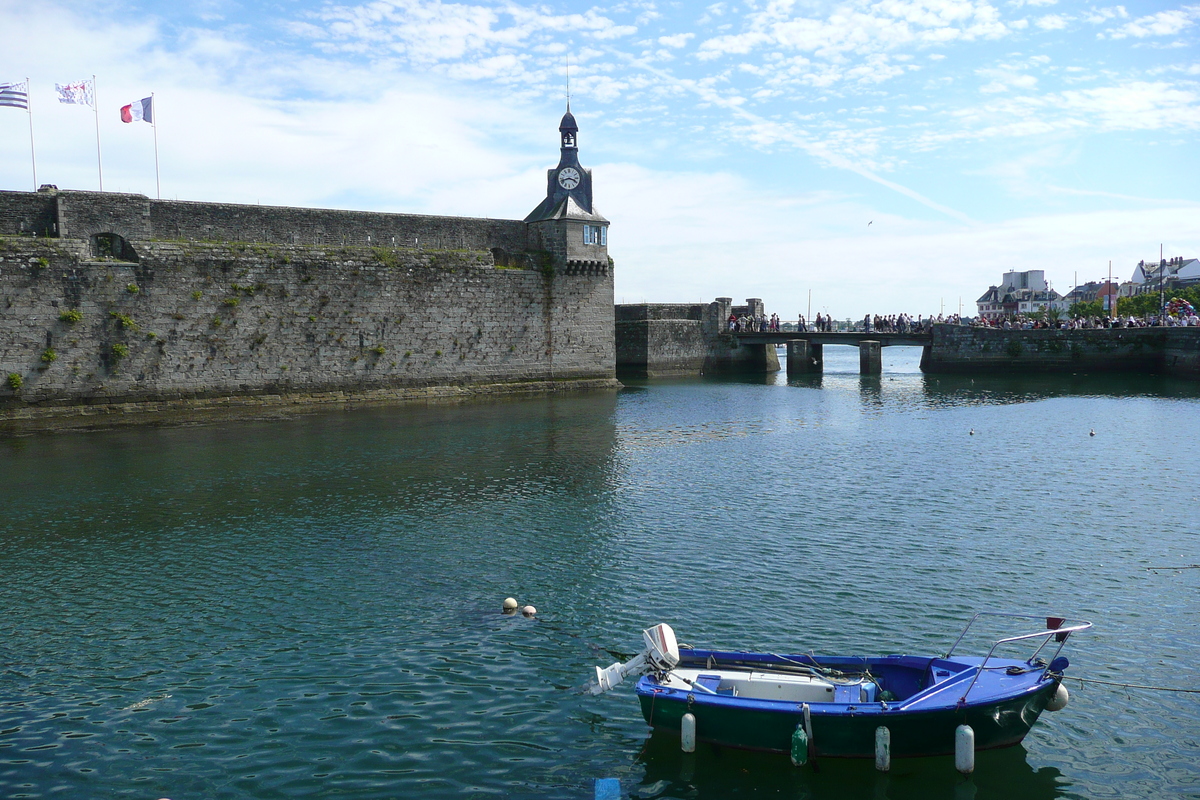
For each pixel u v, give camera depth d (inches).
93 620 730.8
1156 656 650.8
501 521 1042.1
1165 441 1568.7
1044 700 534.0
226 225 2085.4
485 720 568.4
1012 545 919.0
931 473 1315.2
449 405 2284.7
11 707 582.9
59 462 1418.6
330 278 2197.3
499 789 496.4
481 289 2480.3
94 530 1005.2
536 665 646.5
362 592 797.2
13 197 1834.4
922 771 514.0
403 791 492.4
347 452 1526.8
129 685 614.2
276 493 1195.9
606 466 1393.9
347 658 657.6
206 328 2020.2
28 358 1800.0
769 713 517.3
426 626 717.3
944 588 787.4
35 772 506.9
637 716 576.7
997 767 518.3
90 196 1898.4
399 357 2335.1
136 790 490.9
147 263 1925.4
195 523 1037.2
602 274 2758.4
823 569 842.2
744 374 3617.1
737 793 494.6
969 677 538.6
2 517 1064.2
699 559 880.9
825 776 510.6
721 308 3634.4
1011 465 1368.1
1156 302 4936.0
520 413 2110.0
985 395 2471.7
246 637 695.7
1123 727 558.9
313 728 557.0
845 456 1477.6
